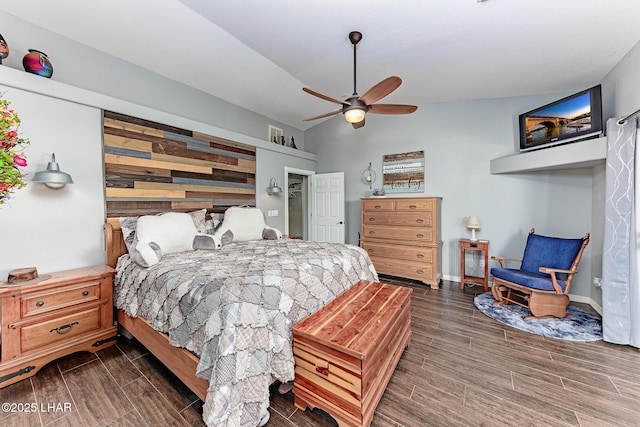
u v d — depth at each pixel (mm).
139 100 3020
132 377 1880
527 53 2457
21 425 1465
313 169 5660
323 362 1473
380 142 4863
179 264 2080
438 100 4047
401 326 2025
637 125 2203
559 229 3445
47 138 2279
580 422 1470
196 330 1535
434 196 4191
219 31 2623
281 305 1630
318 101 4520
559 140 2963
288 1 2062
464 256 3877
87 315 2184
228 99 4035
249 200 4266
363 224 4473
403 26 2203
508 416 1517
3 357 1793
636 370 1921
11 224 2127
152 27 2488
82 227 2494
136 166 2877
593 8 1798
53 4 2146
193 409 1582
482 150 3945
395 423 1472
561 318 2771
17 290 1834
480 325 2672
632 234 2213
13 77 2070
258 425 1445
